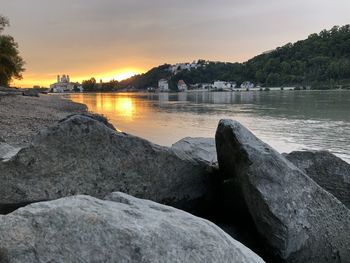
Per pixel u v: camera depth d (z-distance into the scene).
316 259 1.81
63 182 2.11
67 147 2.13
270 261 1.82
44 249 1.01
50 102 20.73
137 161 2.21
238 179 1.99
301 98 28.14
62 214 1.08
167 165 2.25
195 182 2.33
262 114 15.37
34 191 2.07
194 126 11.71
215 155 3.25
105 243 1.05
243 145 1.95
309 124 11.56
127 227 1.09
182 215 1.27
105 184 2.16
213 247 1.13
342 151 7.27
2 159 2.13
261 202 1.80
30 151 2.08
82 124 2.16
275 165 1.90
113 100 34.75
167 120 13.66
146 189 2.22
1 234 1.01
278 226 1.75
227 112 16.84
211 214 2.27
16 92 23.88
